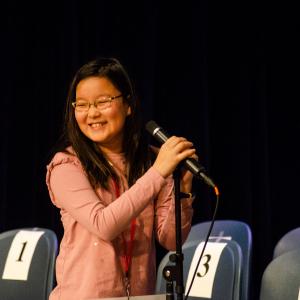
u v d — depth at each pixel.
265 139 12.16
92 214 5.98
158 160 5.85
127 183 6.47
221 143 12.34
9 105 12.77
